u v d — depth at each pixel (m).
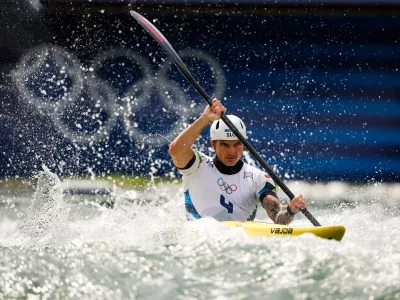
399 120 38.50
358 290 13.05
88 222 19.72
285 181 36.50
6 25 38.59
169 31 40.19
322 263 14.36
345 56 40.00
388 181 35.75
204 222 17.72
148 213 20.52
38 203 20.00
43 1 39.16
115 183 33.78
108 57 38.81
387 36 40.16
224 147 19.20
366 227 20.38
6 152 35.91
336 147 37.81
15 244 16.73
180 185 33.34
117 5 39.84
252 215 19.73
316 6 40.53
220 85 39.34
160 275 13.97
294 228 16.84
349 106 38.88
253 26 40.56
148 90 38.28
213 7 40.44
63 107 37.38
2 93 37.44
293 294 12.95
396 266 14.28
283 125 38.44
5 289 13.48
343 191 32.88
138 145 36.84
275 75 39.75
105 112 37.44
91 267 14.55
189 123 37.94
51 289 13.47
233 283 13.47
